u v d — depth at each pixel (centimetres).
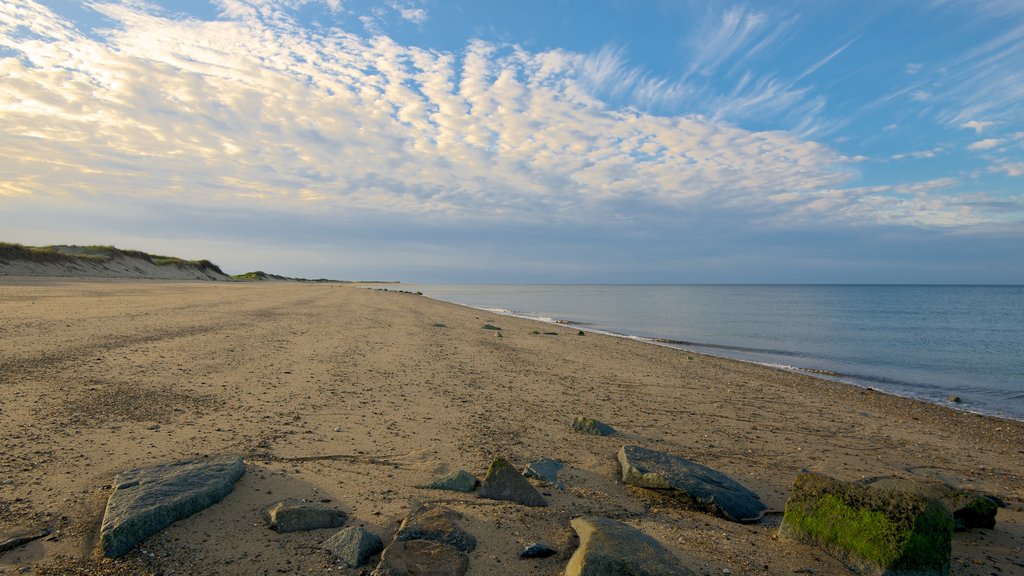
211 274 8200
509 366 1406
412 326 2280
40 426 639
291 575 374
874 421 1078
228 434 670
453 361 1411
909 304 7331
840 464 758
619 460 664
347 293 5534
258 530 430
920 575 411
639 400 1102
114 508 412
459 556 406
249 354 1242
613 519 503
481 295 10512
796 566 434
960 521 534
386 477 572
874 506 443
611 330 3262
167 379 928
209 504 457
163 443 619
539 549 423
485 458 660
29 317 1524
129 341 1272
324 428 730
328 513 454
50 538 397
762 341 2772
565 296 10494
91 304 2102
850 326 3741
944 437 984
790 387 1428
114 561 373
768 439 870
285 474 553
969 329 3550
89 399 769
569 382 1243
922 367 1984
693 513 535
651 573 358
